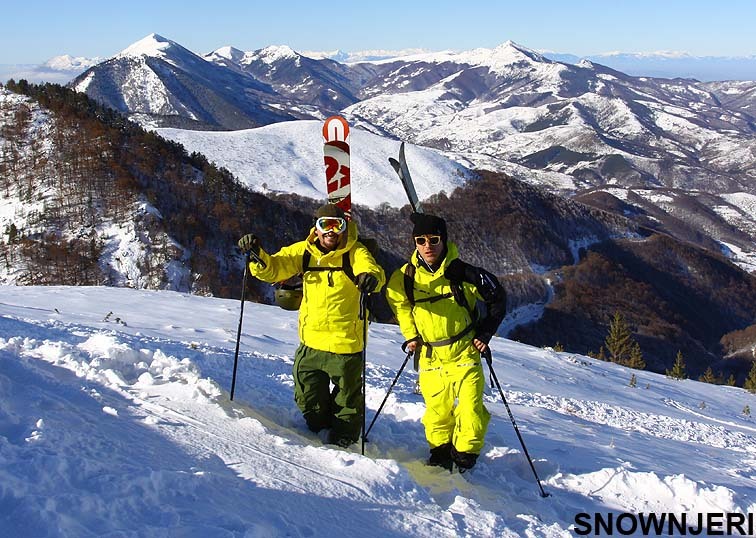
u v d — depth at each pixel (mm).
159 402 4359
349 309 4816
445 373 4824
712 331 108250
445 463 4887
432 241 4633
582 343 91688
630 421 10062
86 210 66875
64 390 4160
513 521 3738
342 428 4957
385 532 3156
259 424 4215
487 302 4684
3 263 59594
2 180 73062
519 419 7336
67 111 84500
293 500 3219
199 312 14336
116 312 13016
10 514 2361
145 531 2432
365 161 128625
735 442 10172
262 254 4680
